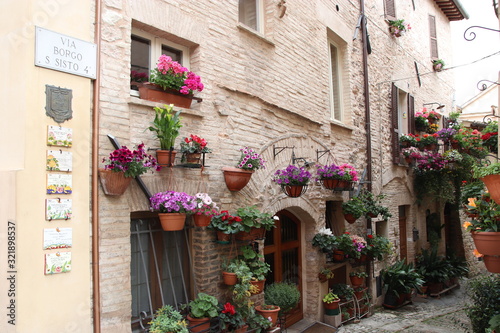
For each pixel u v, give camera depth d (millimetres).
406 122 11195
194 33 4707
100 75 3717
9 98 3299
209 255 4715
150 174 4098
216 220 4574
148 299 4301
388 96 10297
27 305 3068
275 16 6105
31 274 3111
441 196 11023
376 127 9523
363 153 8742
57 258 3260
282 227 6879
